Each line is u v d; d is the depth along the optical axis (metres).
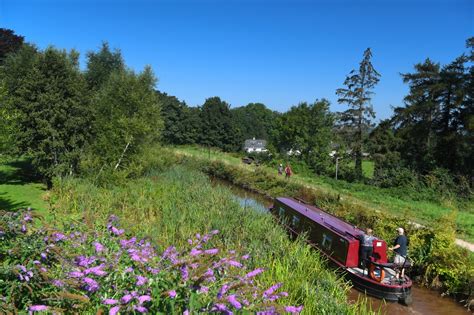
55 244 3.78
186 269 2.96
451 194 24.66
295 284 7.57
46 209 13.65
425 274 11.75
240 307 2.64
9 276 3.21
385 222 15.08
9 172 23.36
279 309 3.03
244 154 59.84
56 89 19.08
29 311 2.87
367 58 35.38
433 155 33.03
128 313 2.73
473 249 13.07
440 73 33.91
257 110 127.31
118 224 5.02
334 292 8.15
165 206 14.24
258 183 29.08
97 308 2.85
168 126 71.31
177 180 22.11
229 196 18.16
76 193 15.24
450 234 12.77
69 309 3.06
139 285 2.85
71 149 20.12
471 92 31.91
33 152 18.73
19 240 3.51
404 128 35.38
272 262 8.88
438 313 9.96
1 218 3.78
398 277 10.70
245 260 7.26
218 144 70.38
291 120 43.94
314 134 44.00
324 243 12.44
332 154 40.72
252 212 14.07
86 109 20.05
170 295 2.63
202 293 2.91
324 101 44.84
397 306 10.09
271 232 11.41
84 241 4.13
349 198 23.16
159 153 25.45
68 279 3.12
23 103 18.53
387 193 26.52
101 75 31.88
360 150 35.91
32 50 23.33
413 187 26.95
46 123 18.55
